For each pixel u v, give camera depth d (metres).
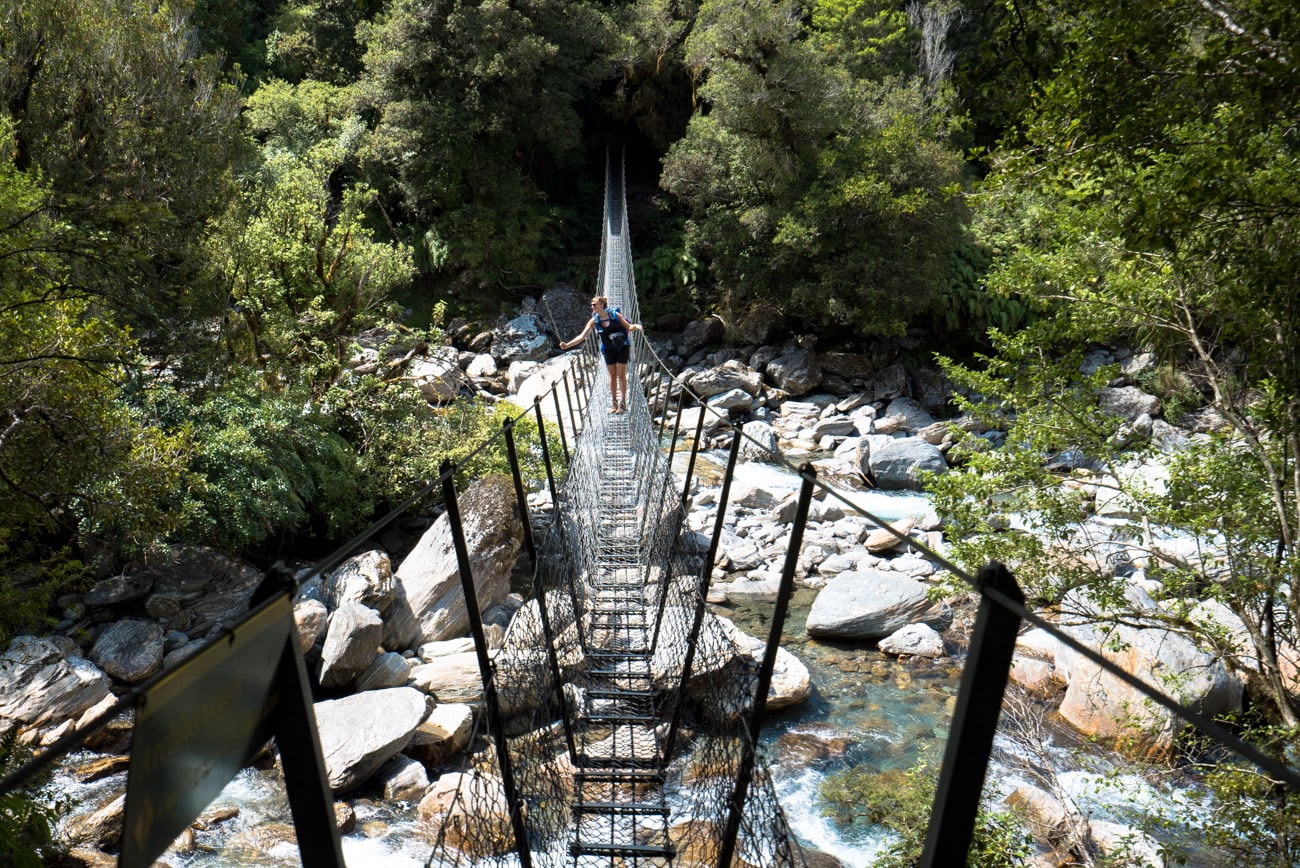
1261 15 3.80
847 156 21.39
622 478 8.44
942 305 22.36
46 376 6.58
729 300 24.98
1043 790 6.41
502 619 9.97
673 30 27.97
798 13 25.39
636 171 32.81
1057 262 6.81
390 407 14.05
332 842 1.14
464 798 6.31
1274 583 5.69
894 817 6.29
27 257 7.02
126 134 10.72
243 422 11.34
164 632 9.35
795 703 8.20
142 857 0.81
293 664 1.15
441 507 13.67
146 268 9.91
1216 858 5.67
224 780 0.98
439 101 24.48
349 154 24.33
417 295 25.27
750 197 23.55
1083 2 4.49
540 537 12.19
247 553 11.89
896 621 9.68
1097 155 4.91
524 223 26.19
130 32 11.18
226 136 11.94
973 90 5.42
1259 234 4.68
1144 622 6.44
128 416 8.08
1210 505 6.14
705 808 3.76
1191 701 6.42
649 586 6.46
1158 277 6.11
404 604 9.30
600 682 5.33
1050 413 6.86
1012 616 1.19
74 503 8.60
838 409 21.25
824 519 14.01
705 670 4.03
